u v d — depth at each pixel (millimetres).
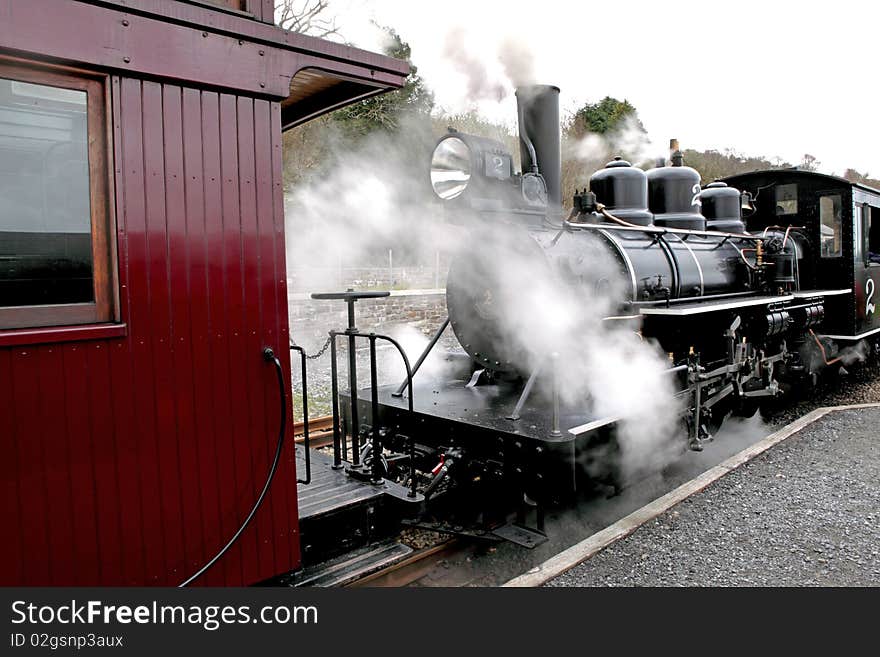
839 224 8938
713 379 5984
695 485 4996
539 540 3867
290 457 3107
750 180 9844
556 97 5543
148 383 2621
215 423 2826
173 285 2682
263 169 2967
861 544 4109
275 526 3061
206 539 2816
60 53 2328
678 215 7039
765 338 7012
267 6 2961
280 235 3037
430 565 3930
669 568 3781
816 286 9211
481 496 4301
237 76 2830
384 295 3979
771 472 5367
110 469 2531
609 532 4168
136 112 2564
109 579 2543
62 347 2400
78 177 2486
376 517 3682
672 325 5719
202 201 2762
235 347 2883
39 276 2404
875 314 10086
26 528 2334
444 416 4414
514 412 4312
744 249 7527
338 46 3139
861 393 9312
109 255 2551
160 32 2590
